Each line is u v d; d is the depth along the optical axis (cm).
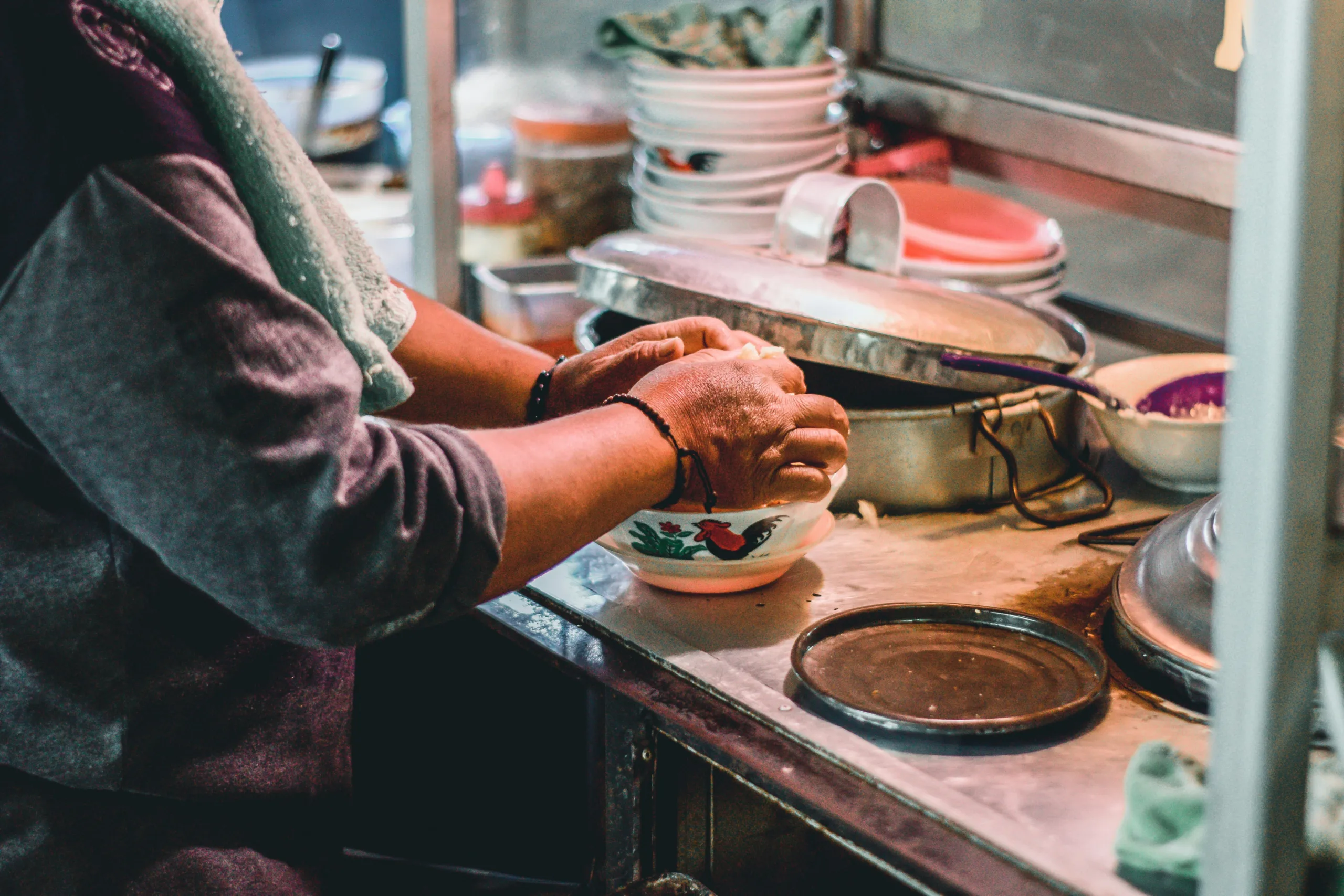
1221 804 74
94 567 89
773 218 181
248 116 87
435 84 195
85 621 90
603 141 213
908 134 213
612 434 100
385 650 157
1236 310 69
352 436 84
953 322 135
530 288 194
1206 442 140
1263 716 71
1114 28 178
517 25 248
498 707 153
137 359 77
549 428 99
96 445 79
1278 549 69
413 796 159
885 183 149
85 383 78
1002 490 142
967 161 204
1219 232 172
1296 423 67
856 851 91
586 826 123
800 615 121
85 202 76
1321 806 84
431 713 157
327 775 106
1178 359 155
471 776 156
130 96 79
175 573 87
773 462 106
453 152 201
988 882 84
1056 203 198
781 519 117
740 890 120
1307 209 65
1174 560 111
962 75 202
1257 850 72
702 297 140
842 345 134
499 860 155
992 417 137
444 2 191
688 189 184
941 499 141
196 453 78
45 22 77
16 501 86
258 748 99
